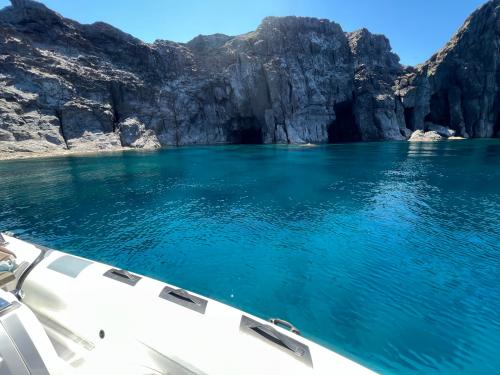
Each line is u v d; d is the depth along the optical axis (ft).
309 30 216.13
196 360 11.24
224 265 31.83
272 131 204.95
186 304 13.35
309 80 209.46
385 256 33.73
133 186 68.44
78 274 15.62
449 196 57.82
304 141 206.59
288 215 47.98
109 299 13.99
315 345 11.47
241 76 200.44
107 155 130.93
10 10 156.66
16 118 128.88
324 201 55.77
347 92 220.02
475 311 23.94
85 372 11.76
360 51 229.25
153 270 30.68
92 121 154.30
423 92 217.15
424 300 25.50
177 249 35.60
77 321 14.01
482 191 61.05
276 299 25.70
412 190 63.16
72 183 71.51
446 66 213.46
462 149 140.05
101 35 178.70
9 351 8.70
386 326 22.25
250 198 58.18
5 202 55.06
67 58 161.38
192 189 65.72
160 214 48.44
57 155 128.16
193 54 212.02
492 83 209.36
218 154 136.15
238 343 11.34
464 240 37.68
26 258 17.19
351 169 90.27
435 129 219.61
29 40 153.69
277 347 11.15
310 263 32.27
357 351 19.83
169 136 188.75
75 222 44.50
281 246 36.55
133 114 174.40
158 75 193.26
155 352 12.00
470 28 209.97
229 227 42.80
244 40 202.59
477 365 18.61
